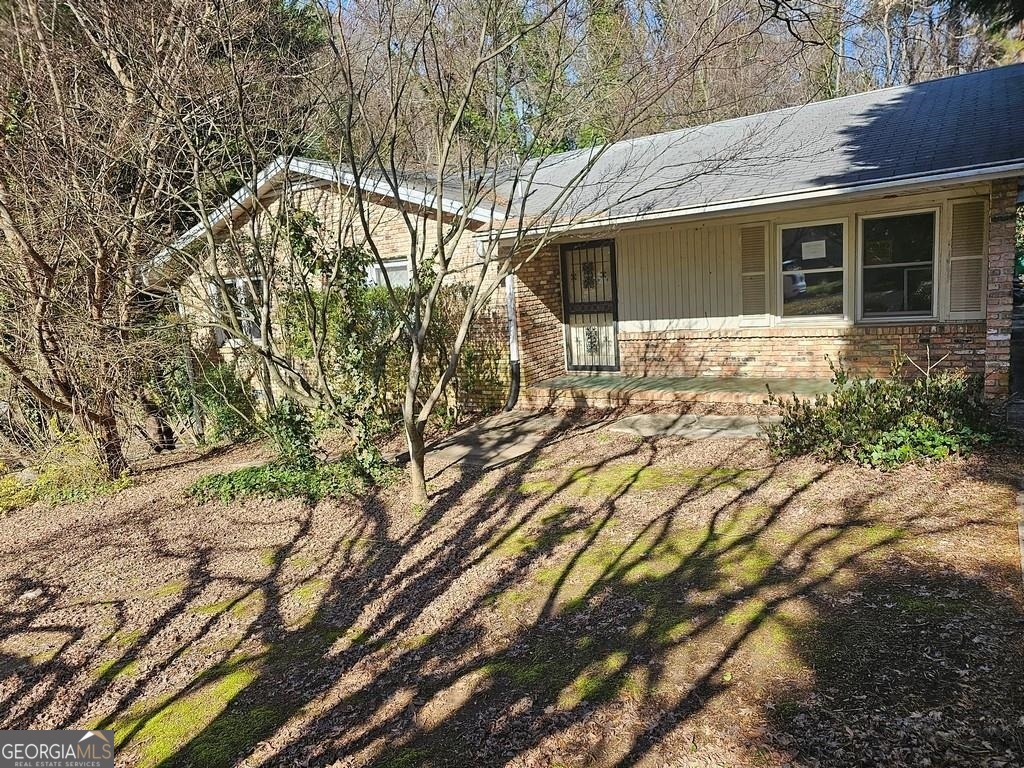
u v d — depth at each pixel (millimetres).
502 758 3221
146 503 8203
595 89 6762
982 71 11188
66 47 8086
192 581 5852
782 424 7227
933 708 3121
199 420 11477
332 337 9453
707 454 7484
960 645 3561
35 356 9062
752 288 10078
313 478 8055
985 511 5137
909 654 3547
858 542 4930
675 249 10570
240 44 8070
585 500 6574
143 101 7766
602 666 3852
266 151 8055
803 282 9711
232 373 11312
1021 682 3221
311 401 8086
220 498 7984
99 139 8414
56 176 8133
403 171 7875
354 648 4484
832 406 7137
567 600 4691
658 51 6711
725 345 10414
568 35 6711
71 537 7281
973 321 8594
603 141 8656
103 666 4625
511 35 6441
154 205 8617
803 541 5074
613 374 11500
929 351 8672
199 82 7512
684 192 8688
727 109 11234
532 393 10602
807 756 2941
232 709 3967
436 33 6508
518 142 7453
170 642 4863
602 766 3080
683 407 9500
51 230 8320
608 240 11109
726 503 6012
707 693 3477
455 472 7945
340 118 6867
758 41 8062
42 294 8297
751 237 9953
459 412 10609
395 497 7359
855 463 6473
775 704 3311
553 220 6758
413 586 5270
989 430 6359
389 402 10625
